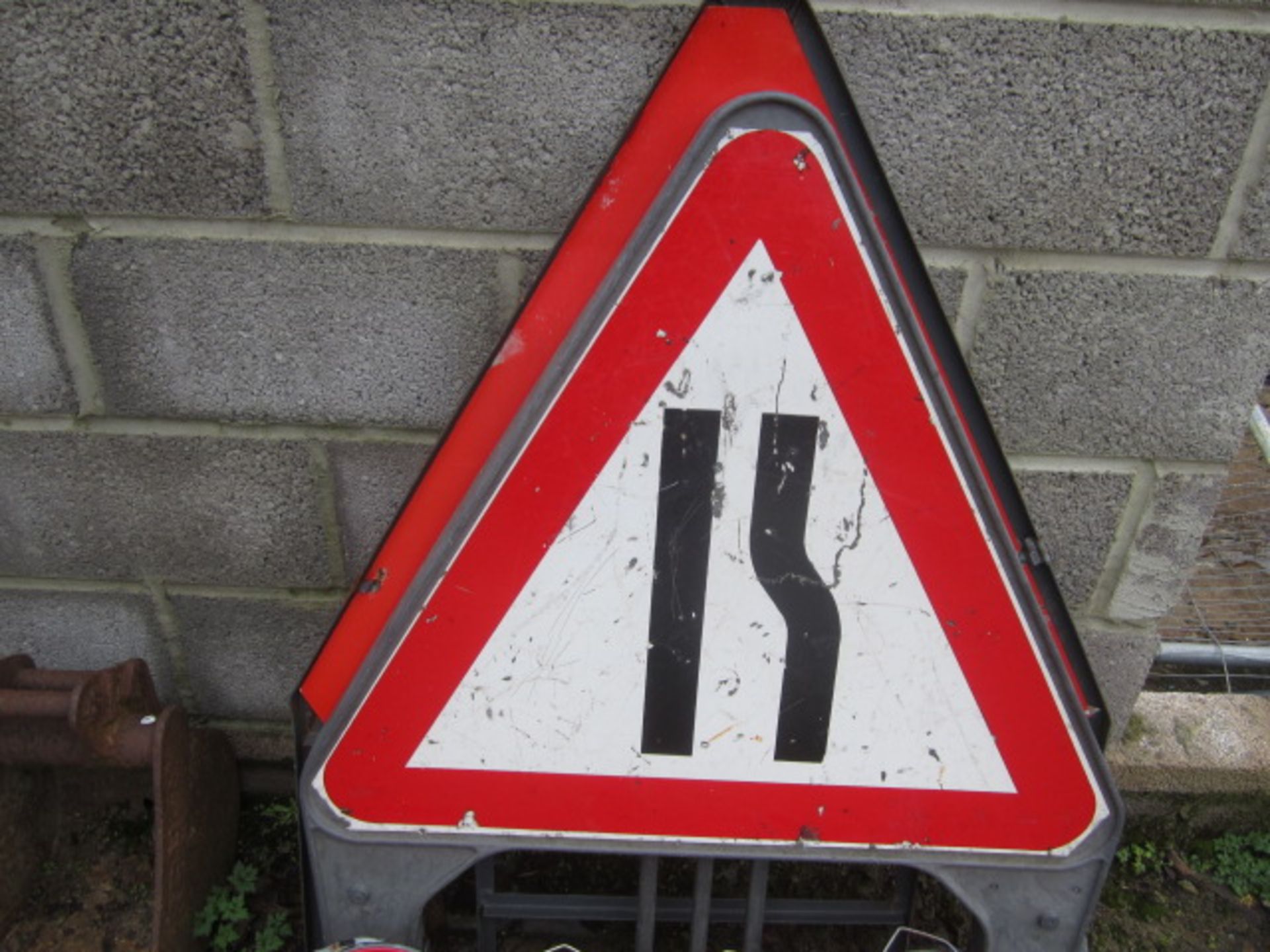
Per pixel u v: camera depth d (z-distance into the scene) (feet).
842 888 5.44
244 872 5.29
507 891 5.36
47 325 4.76
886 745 3.88
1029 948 4.09
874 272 3.34
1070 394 4.94
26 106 4.32
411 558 3.82
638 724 3.85
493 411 3.69
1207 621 7.72
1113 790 3.86
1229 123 4.37
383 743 3.82
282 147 4.42
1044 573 3.83
